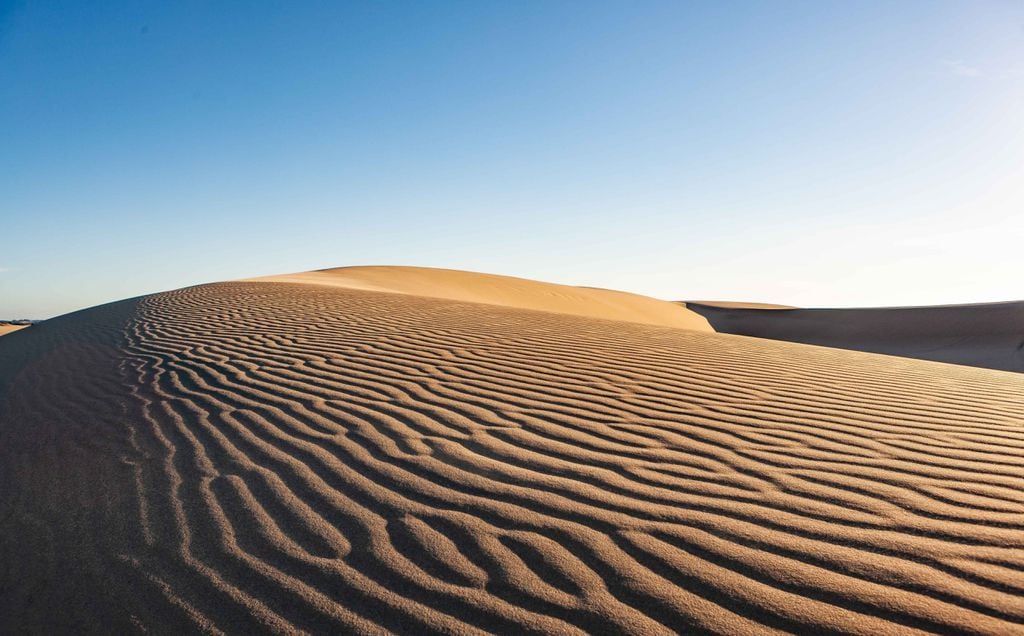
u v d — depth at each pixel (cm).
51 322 1397
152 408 471
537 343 716
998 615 191
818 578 213
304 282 1777
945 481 297
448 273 3766
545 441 363
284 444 371
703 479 303
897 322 4119
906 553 228
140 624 213
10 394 608
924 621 190
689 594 209
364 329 815
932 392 522
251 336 781
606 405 442
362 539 255
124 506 301
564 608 205
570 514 268
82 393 558
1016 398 510
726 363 627
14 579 249
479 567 231
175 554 253
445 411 427
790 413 427
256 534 264
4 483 351
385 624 203
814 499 277
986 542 235
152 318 1041
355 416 420
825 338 4047
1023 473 309
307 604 215
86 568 250
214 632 205
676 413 422
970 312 3972
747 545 237
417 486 303
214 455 359
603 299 4194
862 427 394
